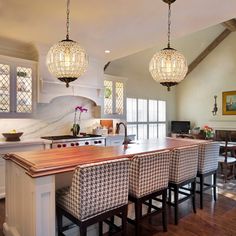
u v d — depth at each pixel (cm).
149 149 264
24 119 415
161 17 284
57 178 222
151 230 254
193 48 690
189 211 305
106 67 587
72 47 213
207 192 376
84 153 236
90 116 516
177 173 263
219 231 254
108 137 472
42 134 438
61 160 200
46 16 279
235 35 659
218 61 703
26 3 245
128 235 244
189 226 264
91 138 440
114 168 184
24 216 197
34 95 392
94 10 263
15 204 221
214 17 285
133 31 332
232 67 672
